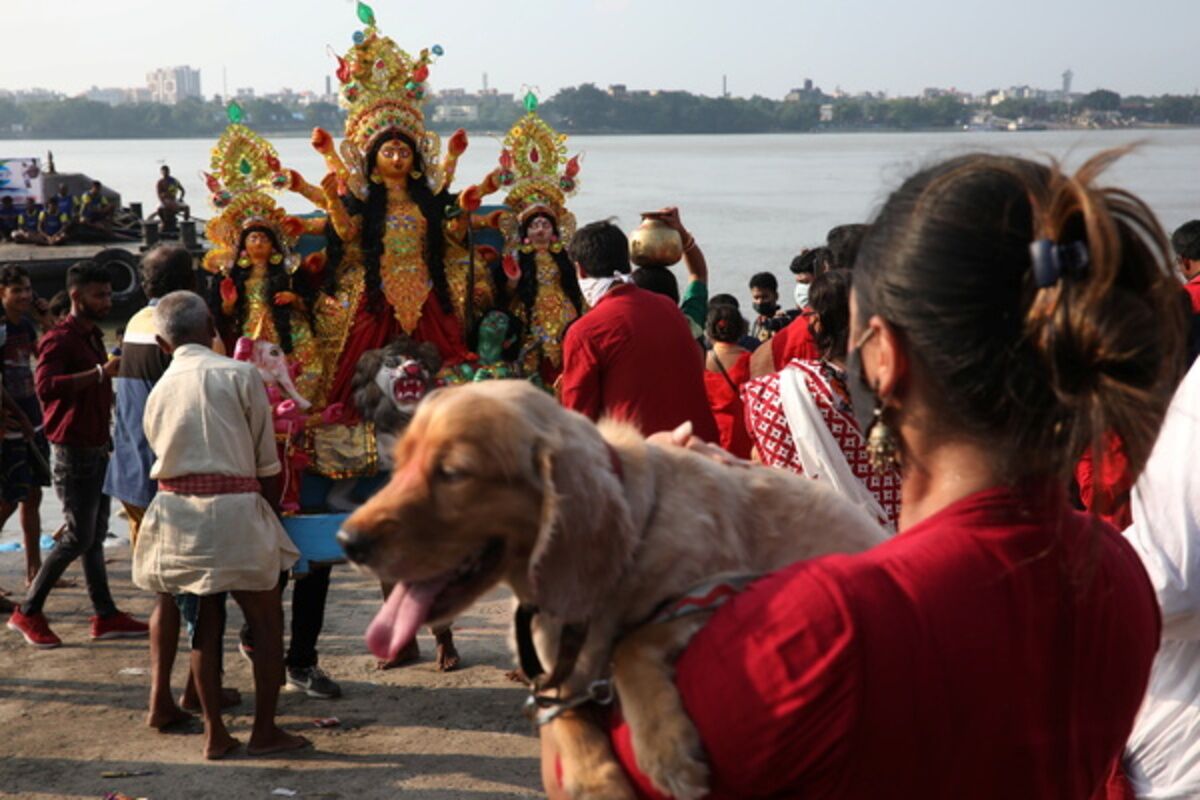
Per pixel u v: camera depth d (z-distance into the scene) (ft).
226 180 20.08
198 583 17.08
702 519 5.25
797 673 4.52
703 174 440.86
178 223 107.45
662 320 17.84
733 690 4.61
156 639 18.84
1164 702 8.27
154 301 20.01
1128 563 5.24
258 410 17.35
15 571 27.25
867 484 12.41
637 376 17.48
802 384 12.50
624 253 18.26
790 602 4.62
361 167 20.95
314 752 18.02
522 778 17.17
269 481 17.63
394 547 5.13
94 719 19.36
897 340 4.87
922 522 4.89
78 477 22.06
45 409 22.03
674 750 4.69
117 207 115.14
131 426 19.71
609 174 440.45
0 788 16.89
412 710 19.53
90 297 22.15
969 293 4.63
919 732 4.56
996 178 4.74
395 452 5.44
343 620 23.70
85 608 24.62
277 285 20.12
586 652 5.09
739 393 21.04
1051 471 4.74
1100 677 4.99
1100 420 4.44
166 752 18.12
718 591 4.96
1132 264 4.55
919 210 4.83
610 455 5.25
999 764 4.73
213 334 18.13
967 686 4.60
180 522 17.15
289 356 20.34
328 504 20.39
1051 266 4.43
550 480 5.03
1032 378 4.55
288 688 20.35
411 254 21.06
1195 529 7.65
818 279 12.55
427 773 17.33
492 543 5.23
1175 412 7.82
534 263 22.26
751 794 4.69
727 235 172.24
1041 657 4.75
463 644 22.26
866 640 4.49
